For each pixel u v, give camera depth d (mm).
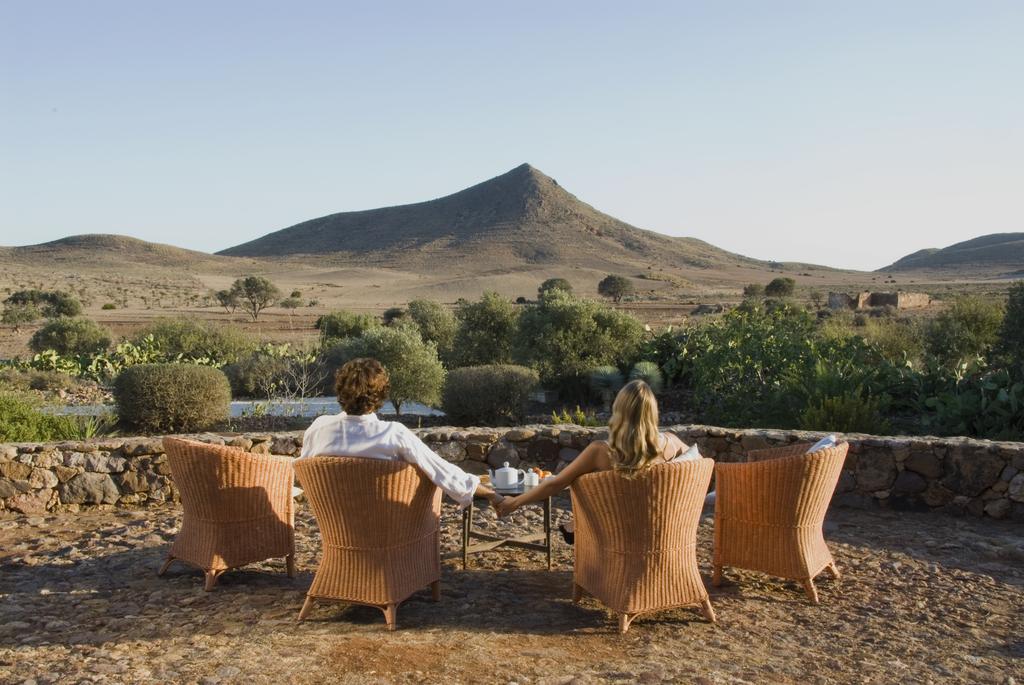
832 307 68500
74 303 61906
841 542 6098
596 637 4250
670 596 4391
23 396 13906
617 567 4355
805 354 12172
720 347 13133
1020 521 6660
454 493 4559
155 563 5426
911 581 5238
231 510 4879
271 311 83250
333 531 4328
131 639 4062
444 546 5969
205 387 13336
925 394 10867
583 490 4371
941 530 6430
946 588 5109
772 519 4902
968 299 17812
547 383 16125
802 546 4867
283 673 3654
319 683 3559
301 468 4262
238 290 78938
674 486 4230
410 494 4336
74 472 6840
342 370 4539
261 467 4953
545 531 5531
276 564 5480
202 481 4805
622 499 4242
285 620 4398
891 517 6812
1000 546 5941
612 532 4344
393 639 4137
